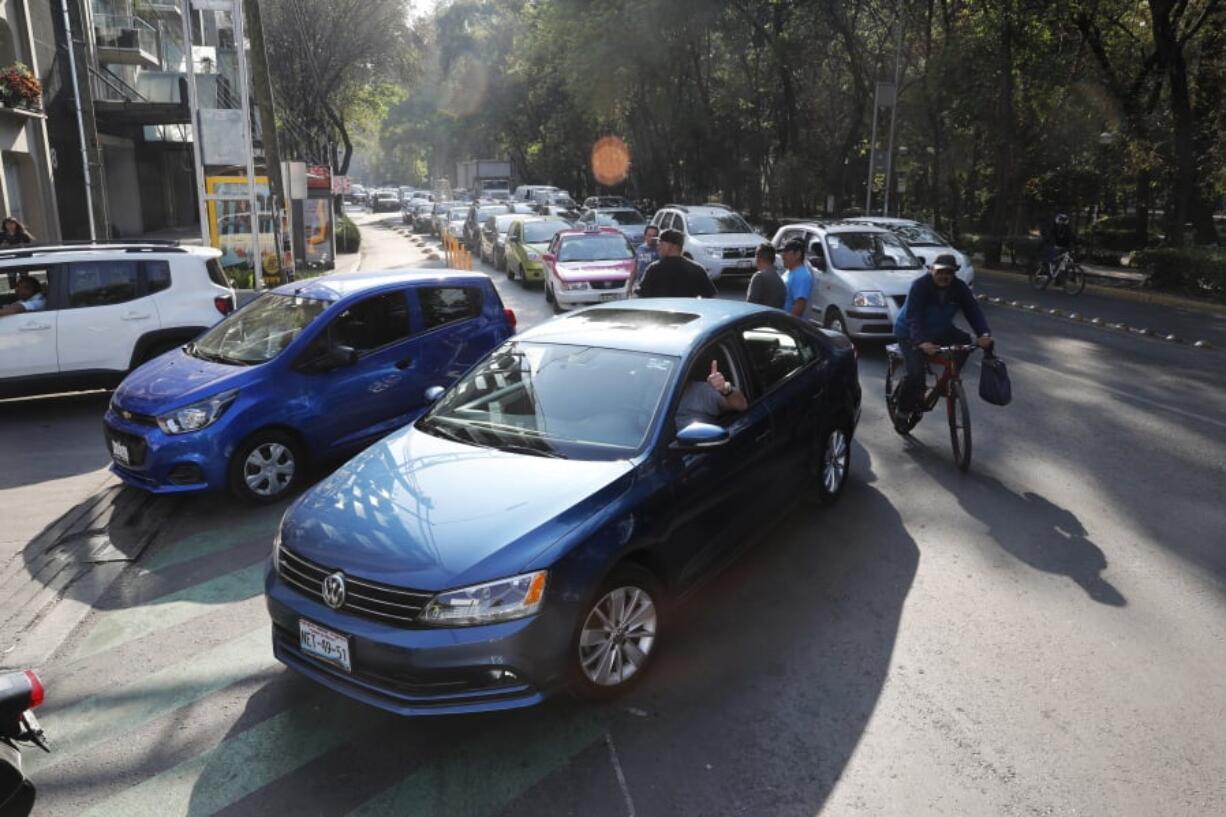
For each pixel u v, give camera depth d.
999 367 7.17
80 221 25.97
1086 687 4.13
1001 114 24.81
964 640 4.57
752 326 5.63
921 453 7.74
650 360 4.91
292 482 6.95
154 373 7.05
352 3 39.25
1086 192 29.91
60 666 4.56
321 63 39.25
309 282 7.81
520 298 19.27
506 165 63.31
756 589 5.18
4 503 6.95
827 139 38.91
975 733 3.79
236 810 3.44
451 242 27.61
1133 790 3.43
